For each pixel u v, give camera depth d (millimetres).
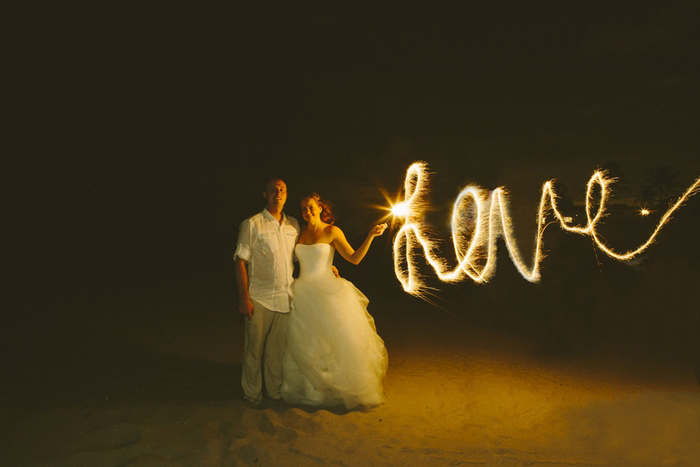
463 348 7633
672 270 11617
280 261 5094
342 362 5059
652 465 3947
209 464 3758
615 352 7484
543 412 5074
